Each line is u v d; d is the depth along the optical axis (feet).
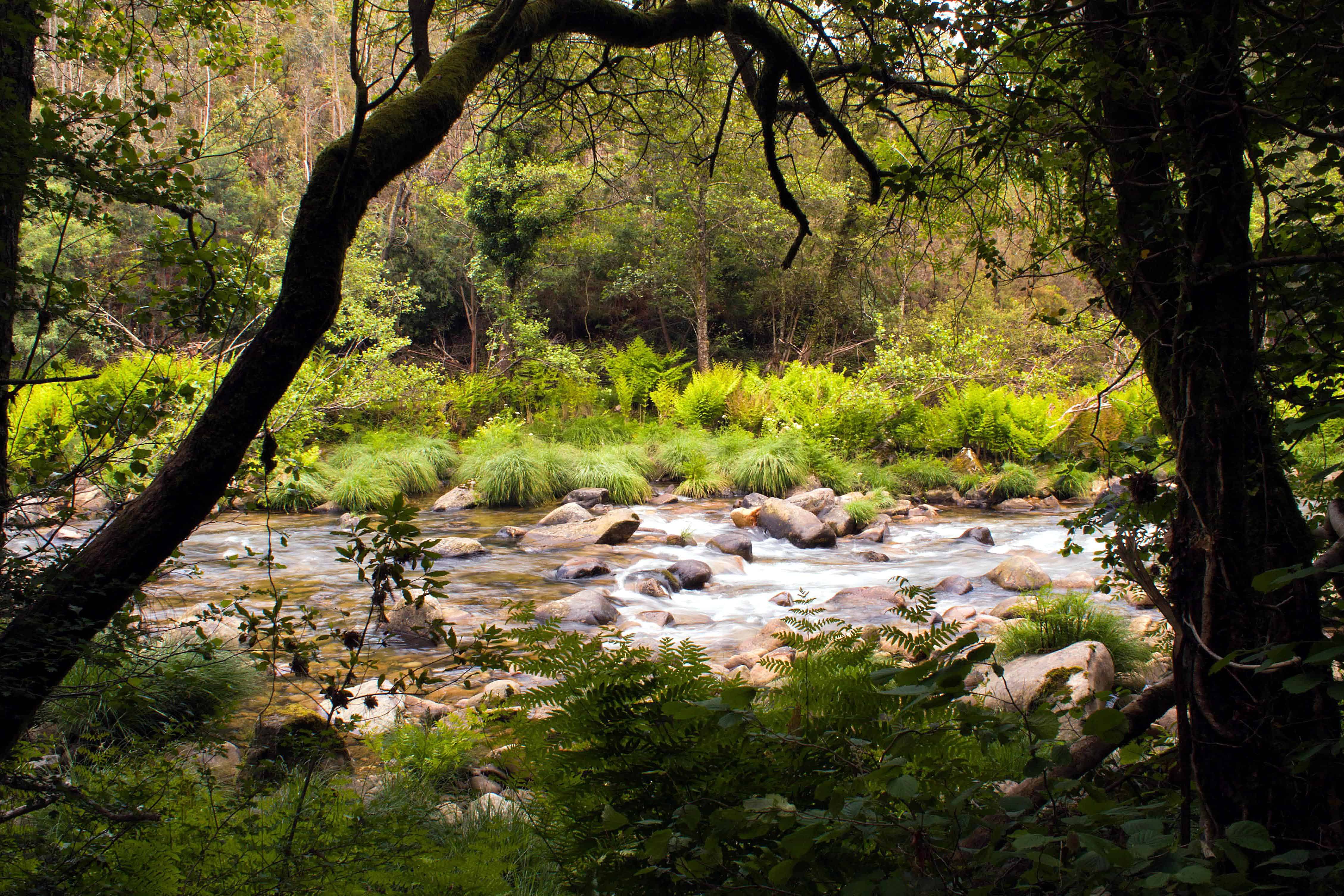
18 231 7.48
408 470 45.50
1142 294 5.86
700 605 26.03
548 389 60.13
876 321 54.90
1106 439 39.32
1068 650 14.85
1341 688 3.48
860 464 49.67
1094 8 6.01
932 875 4.02
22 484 7.78
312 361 26.53
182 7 10.14
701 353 67.67
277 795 8.91
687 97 16.30
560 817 6.11
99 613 5.31
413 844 7.84
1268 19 5.61
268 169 75.00
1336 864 3.82
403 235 74.95
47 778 6.35
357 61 5.06
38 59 9.68
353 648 7.29
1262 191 6.02
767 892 4.25
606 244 68.08
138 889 6.28
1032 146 7.39
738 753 5.41
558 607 23.00
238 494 9.02
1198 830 5.07
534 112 15.43
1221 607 4.53
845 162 17.84
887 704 5.49
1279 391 6.25
